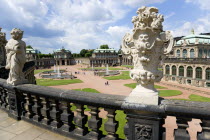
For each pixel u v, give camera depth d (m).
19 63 5.88
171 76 52.41
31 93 5.30
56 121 4.88
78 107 4.39
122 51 3.90
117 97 3.84
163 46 3.36
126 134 3.69
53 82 52.34
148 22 3.20
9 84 5.96
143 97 3.25
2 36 24.05
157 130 3.17
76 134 4.45
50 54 175.38
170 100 3.34
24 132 4.98
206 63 39.41
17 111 5.90
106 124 3.98
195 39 51.62
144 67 3.35
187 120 3.12
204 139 2.97
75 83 50.66
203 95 32.97
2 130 5.14
